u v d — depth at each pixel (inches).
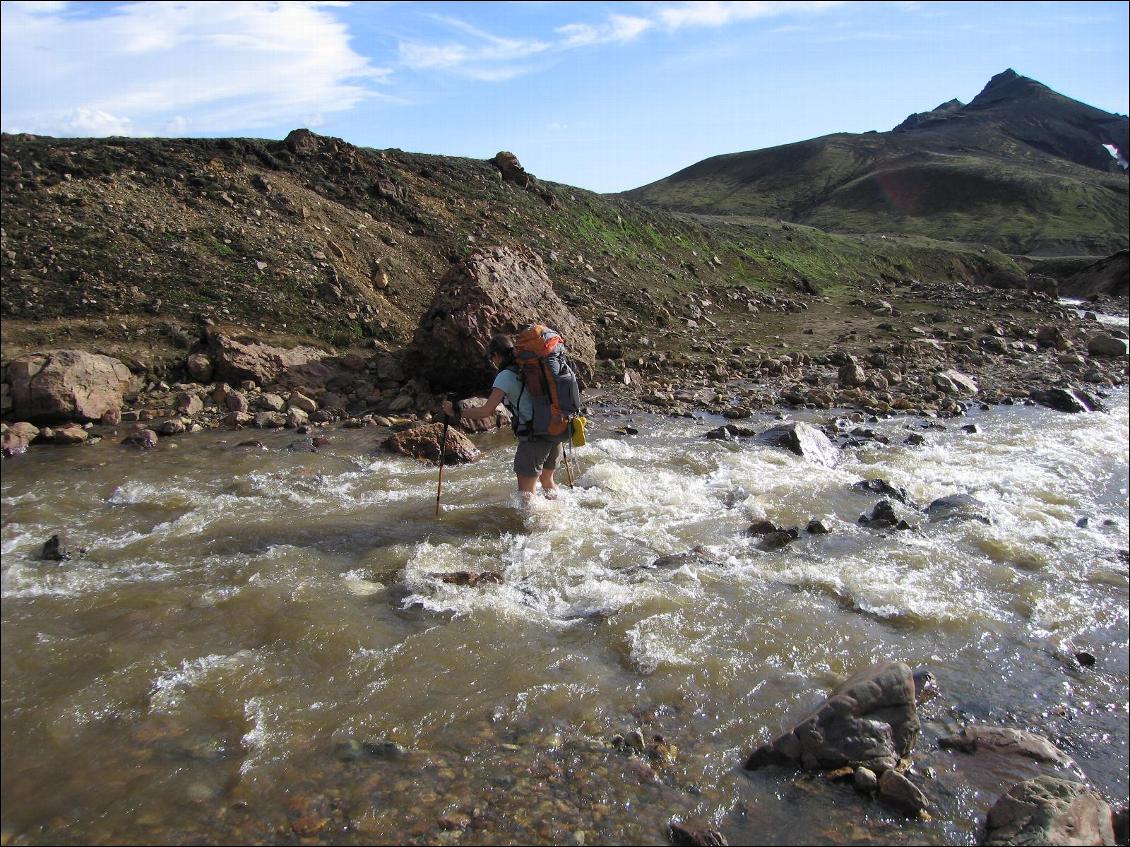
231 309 520.1
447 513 303.0
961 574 270.5
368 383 493.0
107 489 315.9
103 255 516.4
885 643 221.1
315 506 306.3
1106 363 764.0
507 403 313.7
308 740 167.2
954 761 176.1
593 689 189.8
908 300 1171.3
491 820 147.3
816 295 1136.2
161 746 163.8
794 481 358.0
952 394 588.7
